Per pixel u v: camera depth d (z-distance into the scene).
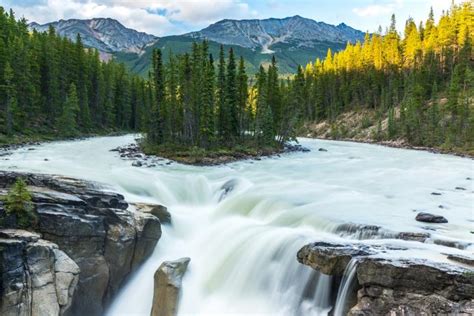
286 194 31.48
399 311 14.31
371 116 122.94
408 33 148.00
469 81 92.94
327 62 175.00
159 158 53.72
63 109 82.31
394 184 36.84
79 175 33.09
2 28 93.75
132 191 31.06
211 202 32.97
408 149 79.69
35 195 21.03
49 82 86.56
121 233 21.34
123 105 117.00
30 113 77.50
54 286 17.48
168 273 19.70
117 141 75.94
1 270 15.92
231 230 25.00
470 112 83.62
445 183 37.62
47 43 91.75
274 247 21.23
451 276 13.86
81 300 19.88
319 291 17.73
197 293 20.59
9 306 15.98
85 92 94.75
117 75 120.69
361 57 153.50
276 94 80.62
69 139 76.31
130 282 22.27
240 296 20.45
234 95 69.44
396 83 122.81
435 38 129.38
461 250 17.41
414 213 25.61
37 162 40.44
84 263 20.09
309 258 17.70
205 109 62.03
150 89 109.88
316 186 35.28
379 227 21.62
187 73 66.00
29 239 17.42
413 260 15.37
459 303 13.57
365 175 42.56
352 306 15.95
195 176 40.00
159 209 25.59
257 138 71.94
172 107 68.12
